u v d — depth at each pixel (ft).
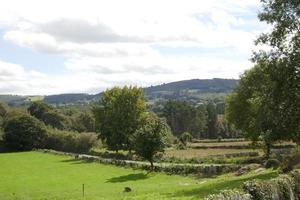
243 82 244.42
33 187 203.31
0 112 515.50
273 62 144.87
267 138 147.84
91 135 402.72
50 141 444.55
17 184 215.31
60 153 381.60
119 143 327.67
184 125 586.45
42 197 163.22
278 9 144.46
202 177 200.34
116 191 158.20
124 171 246.47
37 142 446.19
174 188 129.18
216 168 210.79
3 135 444.14
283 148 294.66
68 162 314.55
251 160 229.04
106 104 337.52
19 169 281.33
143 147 237.04
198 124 586.04
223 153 293.43
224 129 568.00
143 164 253.65
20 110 483.51
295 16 144.15
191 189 113.70
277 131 144.46
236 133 558.97
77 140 407.03
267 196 60.95
